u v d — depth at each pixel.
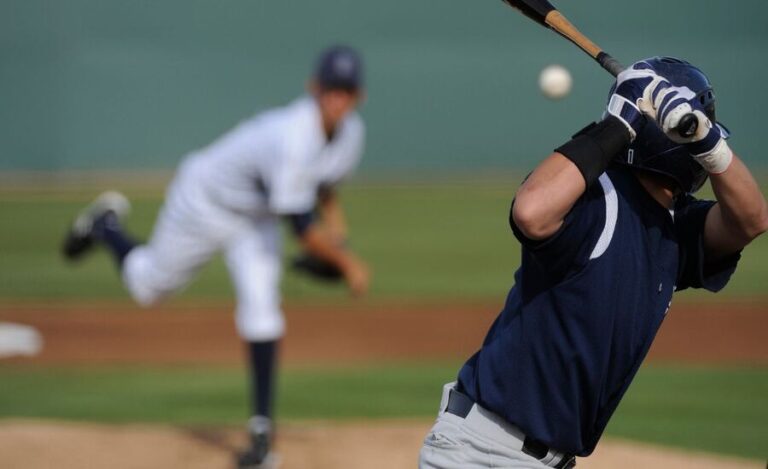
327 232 25.94
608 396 10.79
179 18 82.31
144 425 24.39
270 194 22.67
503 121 84.62
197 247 23.44
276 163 22.30
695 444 23.95
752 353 33.88
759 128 83.81
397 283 46.91
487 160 84.94
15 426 22.91
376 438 22.61
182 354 33.72
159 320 39.09
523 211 9.60
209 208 22.98
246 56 83.25
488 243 57.28
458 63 84.25
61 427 23.00
